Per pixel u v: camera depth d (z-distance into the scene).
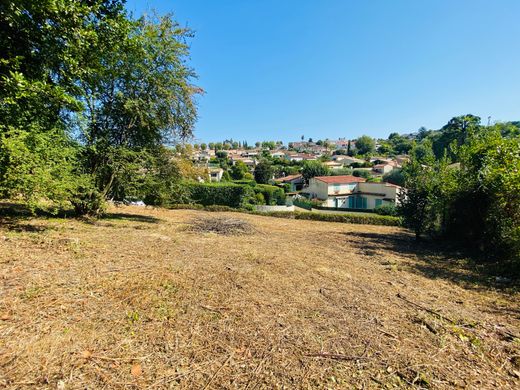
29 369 1.96
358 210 30.69
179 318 2.91
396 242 10.36
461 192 8.67
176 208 21.72
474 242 8.58
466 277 5.57
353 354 2.50
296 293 3.93
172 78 10.01
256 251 6.68
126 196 10.69
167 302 3.25
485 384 2.19
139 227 9.12
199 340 2.55
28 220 7.40
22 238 5.25
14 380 1.85
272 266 5.28
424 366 2.38
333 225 16.78
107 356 2.20
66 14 5.53
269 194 31.25
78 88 7.01
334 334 2.84
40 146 5.73
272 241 8.79
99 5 6.29
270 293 3.85
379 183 35.38
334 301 3.74
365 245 9.27
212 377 2.08
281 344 2.59
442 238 10.31
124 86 9.86
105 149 9.56
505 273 5.89
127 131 10.42
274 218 19.08
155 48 9.70
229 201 25.06
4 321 2.48
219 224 12.19
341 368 2.29
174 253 5.66
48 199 6.05
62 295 3.10
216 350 2.42
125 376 2.00
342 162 74.88
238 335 2.69
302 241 9.38
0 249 4.45
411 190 10.73
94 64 7.12
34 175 5.42
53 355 2.13
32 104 5.84
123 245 5.90
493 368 2.41
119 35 7.12
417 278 5.27
